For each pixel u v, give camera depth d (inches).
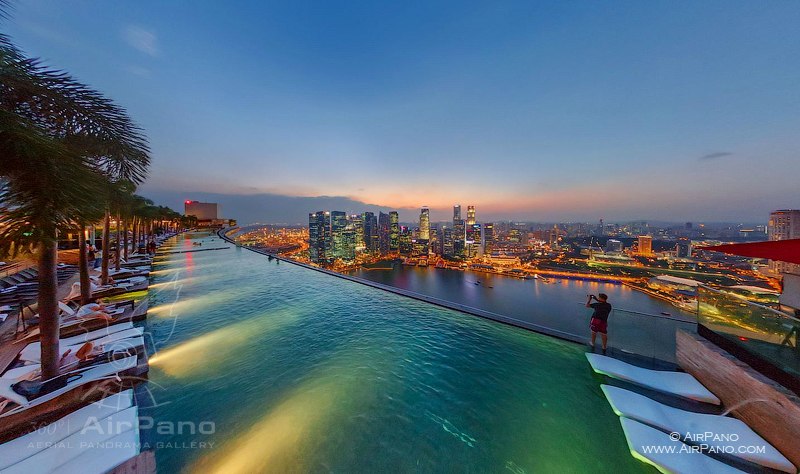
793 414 119.6
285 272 561.3
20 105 124.7
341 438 137.3
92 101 148.9
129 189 205.5
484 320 292.0
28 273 475.2
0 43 114.6
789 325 129.0
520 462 125.6
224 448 129.7
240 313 315.3
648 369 192.4
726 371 155.8
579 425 147.2
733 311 159.3
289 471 119.3
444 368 200.5
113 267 579.8
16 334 225.6
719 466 119.6
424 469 121.8
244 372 193.3
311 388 176.4
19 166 101.4
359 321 291.0
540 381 184.9
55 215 107.7
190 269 595.2
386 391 173.9
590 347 228.7
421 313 315.6
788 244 123.0
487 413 155.3
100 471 108.6
